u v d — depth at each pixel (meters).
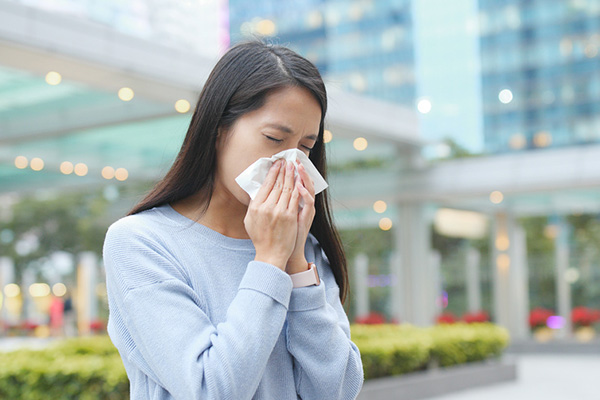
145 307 1.22
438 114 12.34
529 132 13.92
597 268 15.10
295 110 1.28
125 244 1.27
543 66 14.23
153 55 7.59
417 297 13.25
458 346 9.00
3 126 10.42
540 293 15.57
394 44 12.70
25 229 23.25
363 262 14.40
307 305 1.29
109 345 6.79
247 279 1.23
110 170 13.08
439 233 14.38
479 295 15.09
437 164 13.05
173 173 1.36
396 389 7.28
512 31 14.02
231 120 1.30
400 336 8.49
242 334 1.17
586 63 14.53
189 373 1.16
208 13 7.89
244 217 1.40
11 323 18.61
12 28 6.49
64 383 5.21
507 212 15.77
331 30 15.32
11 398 5.25
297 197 1.27
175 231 1.33
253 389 1.18
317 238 1.56
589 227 15.73
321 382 1.29
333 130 10.66
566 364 12.30
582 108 14.37
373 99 11.05
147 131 11.16
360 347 7.21
